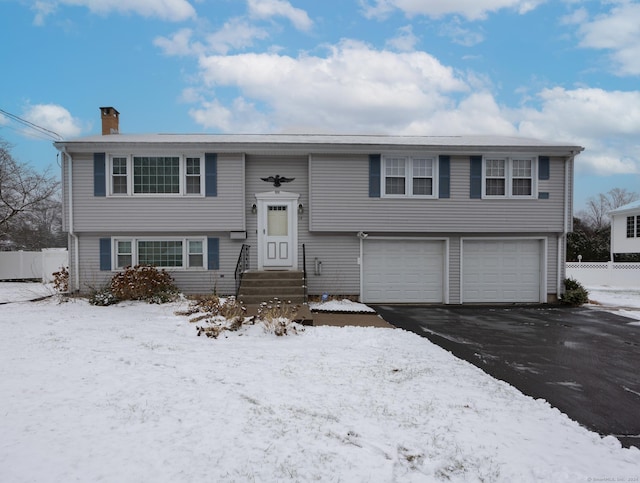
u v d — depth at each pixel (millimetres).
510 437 4121
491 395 5270
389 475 3352
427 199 13711
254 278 12406
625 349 8039
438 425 4297
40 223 28938
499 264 14273
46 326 8492
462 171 13797
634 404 5324
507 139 15305
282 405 4617
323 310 11281
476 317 11453
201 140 13875
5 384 4867
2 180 22469
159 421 4051
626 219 28594
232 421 4137
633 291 19297
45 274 20703
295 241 13875
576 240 31547
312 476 3266
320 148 13227
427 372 6059
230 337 7949
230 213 13422
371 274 14062
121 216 13219
